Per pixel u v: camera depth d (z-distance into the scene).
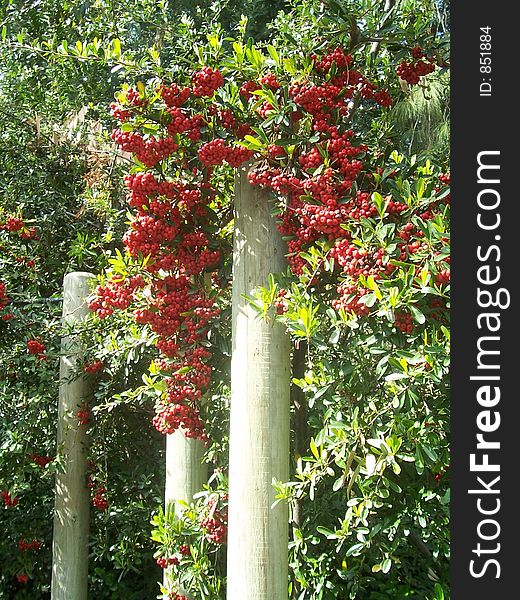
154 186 2.12
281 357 2.09
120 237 4.14
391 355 1.79
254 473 2.04
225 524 2.38
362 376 1.98
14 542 4.15
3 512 4.15
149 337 2.73
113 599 4.09
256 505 2.04
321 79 2.12
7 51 4.65
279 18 2.52
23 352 3.59
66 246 4.22
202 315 2.20
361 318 1.86
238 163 2.08
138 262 2.19
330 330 2.09
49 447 3.71
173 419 2.25
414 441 1.79
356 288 1.78
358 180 2.13
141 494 3.72
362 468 1.81
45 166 4.31
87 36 4.78
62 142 4.38
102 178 4.27
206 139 2.13
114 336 3.08
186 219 2.27
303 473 1.96
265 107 2.04
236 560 2.05
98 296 2.29
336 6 2.14
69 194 4.36
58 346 3.58
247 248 2.11
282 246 2.11
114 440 3.72
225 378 2.37
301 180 2.03
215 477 2.56
